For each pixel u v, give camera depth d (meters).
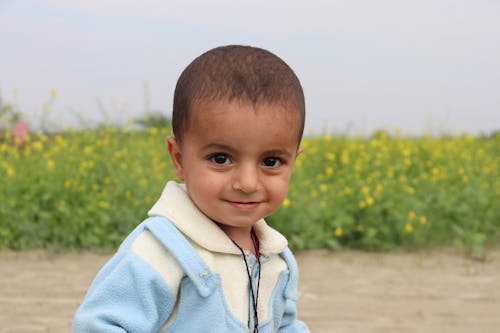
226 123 1.91
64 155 8.56
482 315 4.72
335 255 6.60
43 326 4.29
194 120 1.96
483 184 8.21
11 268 5.77
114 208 6.97
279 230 6.81
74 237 6.58
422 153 10.27
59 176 7.42
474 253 6.77
